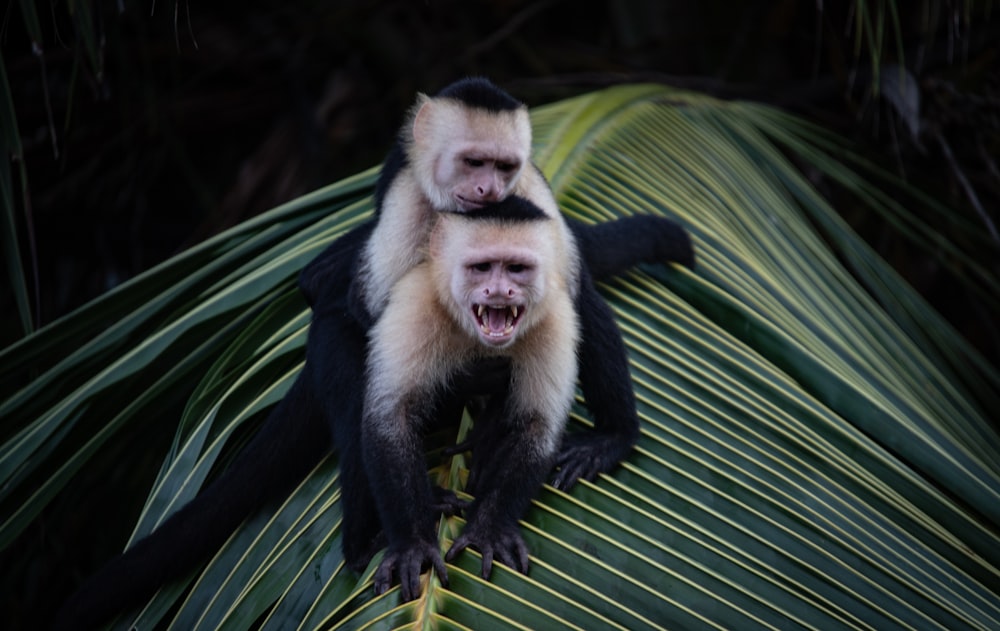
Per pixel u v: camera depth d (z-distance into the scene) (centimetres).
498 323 738
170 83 1673
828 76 1522
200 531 776
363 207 972
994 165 1314
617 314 858
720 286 897
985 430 956
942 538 715
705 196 1044
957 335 1067
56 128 1558
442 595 613
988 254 1258
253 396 830
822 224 1170
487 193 889
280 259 899
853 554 681
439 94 949
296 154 1576
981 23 1359
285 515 763
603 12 1792
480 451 747
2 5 1356
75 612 762
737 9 1597
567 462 733
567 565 650
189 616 724
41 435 771
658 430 758
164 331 815
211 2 1741
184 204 1770
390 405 728
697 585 642
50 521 954
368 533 706
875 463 756
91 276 1584
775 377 809
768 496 711
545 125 1068
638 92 1224
